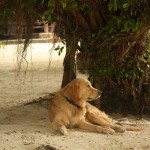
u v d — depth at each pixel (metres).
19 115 13.34
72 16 12.78
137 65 13.05
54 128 10.77
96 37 12.63
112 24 12.05
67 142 9.58
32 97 16.66
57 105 11.24
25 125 11.58
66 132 10.34
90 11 12.28
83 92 11.10
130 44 12.37
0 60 32.00
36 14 12.27
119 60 12.81
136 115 13.49
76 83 11.13
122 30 11.66
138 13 11.78
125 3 11.06
